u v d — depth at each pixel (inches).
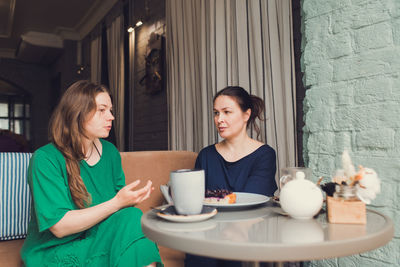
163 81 134.3
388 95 47.3
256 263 33.7
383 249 47.3
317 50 56.1
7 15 226.7
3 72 322.7
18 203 58.9
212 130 95.0
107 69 199.2
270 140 75.4
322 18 55.4
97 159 53.9
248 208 38.9
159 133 139.9
